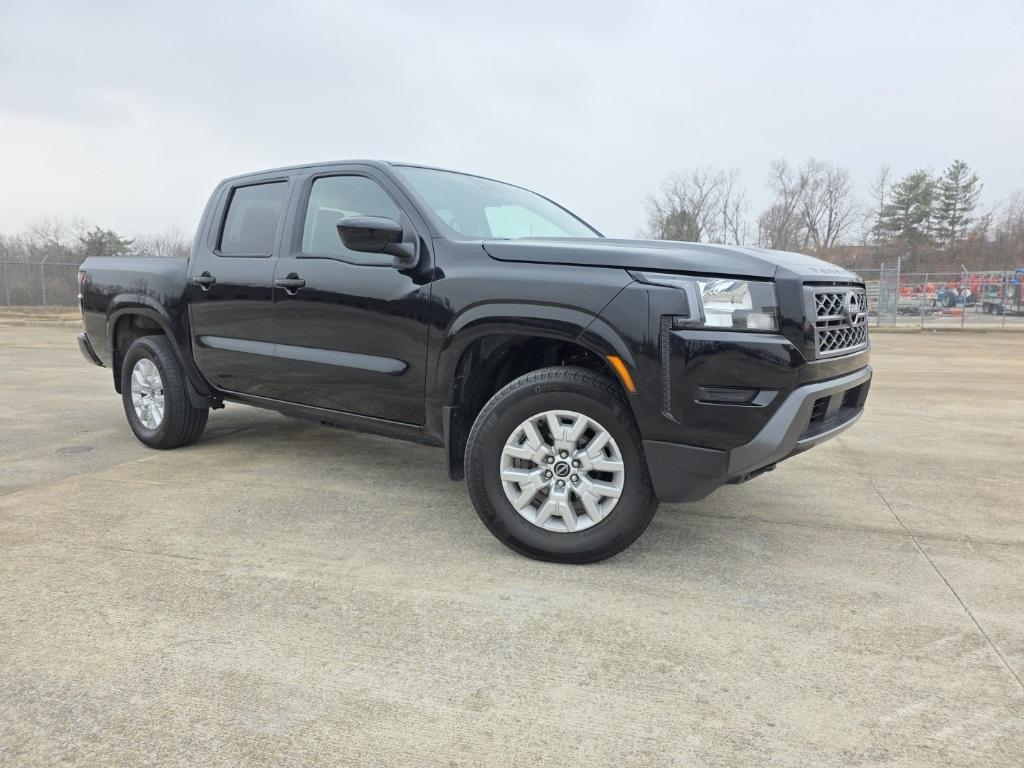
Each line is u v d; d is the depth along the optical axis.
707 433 2.67
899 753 1.84
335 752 1.82
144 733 1.88
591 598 2.71
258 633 2.41
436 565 3.01
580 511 3.06
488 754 1.82
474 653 2.31
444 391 3.25
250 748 1.83
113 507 3.71
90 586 2.76
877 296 25.58
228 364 4.33
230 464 4.66
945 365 12.10
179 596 2.68
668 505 3.92
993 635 2.47
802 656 2.31
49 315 24.42
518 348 3.38
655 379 2.70
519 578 2.89
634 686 2.13
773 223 59.72
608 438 2.86
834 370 2.90
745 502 4.01
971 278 27.11
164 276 4.65
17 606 2.58
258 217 4.24
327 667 2.21
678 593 2.77
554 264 2.94
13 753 1.79
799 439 2.77
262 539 3.28
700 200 50.28
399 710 2.00
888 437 5.90
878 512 3.86
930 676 2.21
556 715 1.99
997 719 1.98
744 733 1.92
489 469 3.04
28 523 3.45
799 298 2.67
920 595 2.79
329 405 3.85
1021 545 3.36
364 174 3.72
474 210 3.79
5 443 5.26
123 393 5.18
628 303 2.73
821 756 1.82
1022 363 12.48
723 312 2.64
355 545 3.22
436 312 3.21
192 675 2.15
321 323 3.72
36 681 2.10
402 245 3.34
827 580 2.92
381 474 4.44
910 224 61.09
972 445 5.59
